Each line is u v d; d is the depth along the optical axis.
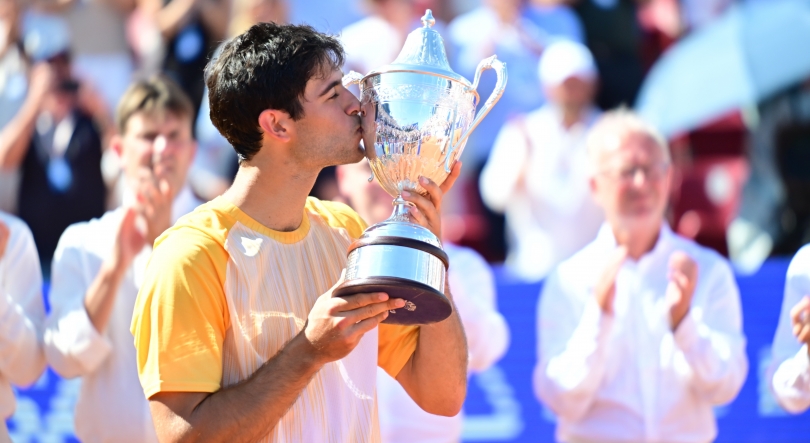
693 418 9.66
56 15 16.22
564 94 14.62
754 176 14.88
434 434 9.98
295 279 6.12
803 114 15.02
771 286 11.80
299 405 6.00
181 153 9.53
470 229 14.96
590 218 14.33
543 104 15.72
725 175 15.26
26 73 15.83
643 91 16.28
